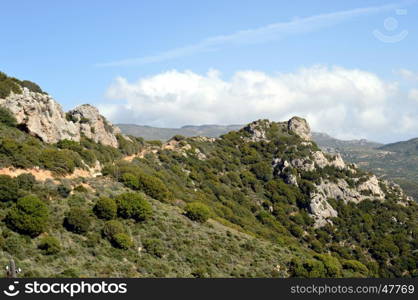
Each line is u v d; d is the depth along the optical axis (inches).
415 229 4682.6
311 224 4611.2
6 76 3171.8
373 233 4598.9
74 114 3961.6
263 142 5915.4
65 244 1935.3
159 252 2149.4
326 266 2664.9
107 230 2129.7
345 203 5007.4
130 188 2920.8
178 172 4421.8
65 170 2637.8
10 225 1872.5
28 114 2947.8
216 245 2496.3
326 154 5841.5
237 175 5108.3
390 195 5388.8
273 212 4616.1
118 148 4237.2
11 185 2044.8
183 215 2824.8
